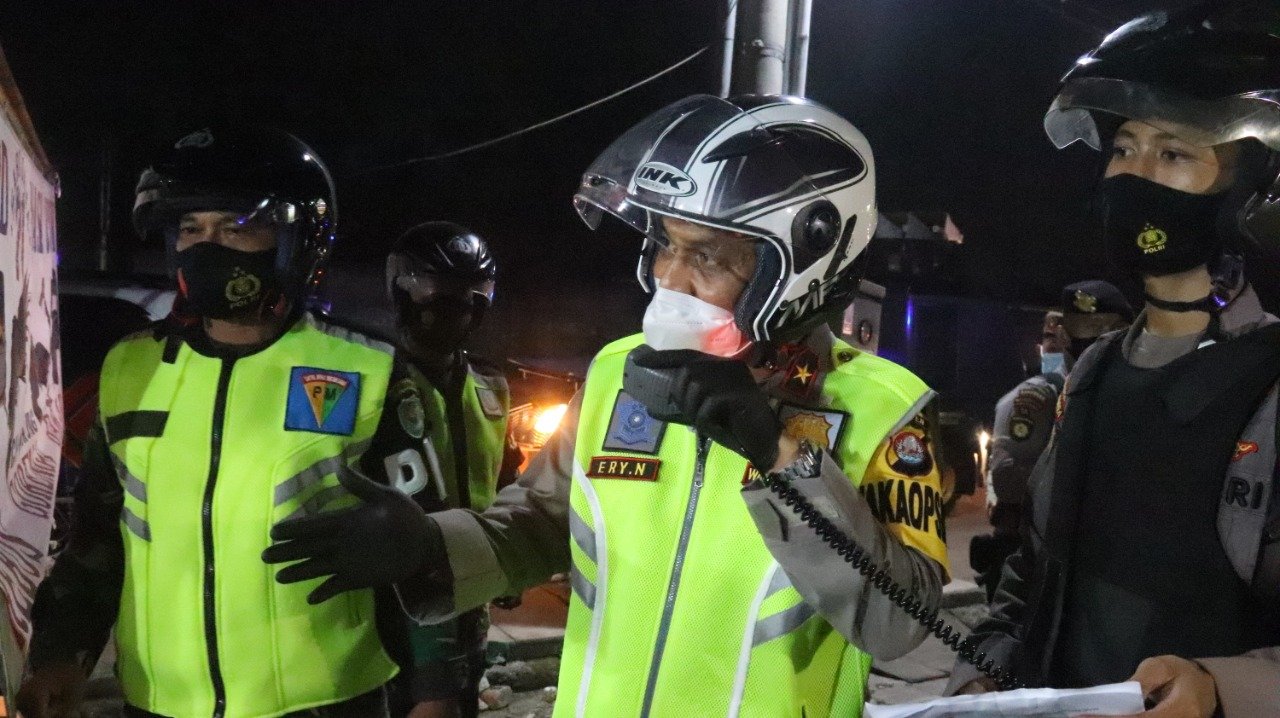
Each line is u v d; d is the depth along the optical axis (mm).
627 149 1699
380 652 2172
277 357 2148
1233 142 1798
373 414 2148
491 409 3584
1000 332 14844
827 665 1672
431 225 3408
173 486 2064
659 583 1687
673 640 1649
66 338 6789
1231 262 1880
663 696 1638
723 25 6449
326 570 1682
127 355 2193
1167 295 1920
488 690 4746
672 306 1549
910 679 5184
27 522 2129
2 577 1761
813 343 1770
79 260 13719
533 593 5996
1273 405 1709
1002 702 1520
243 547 2041
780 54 6172
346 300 14141
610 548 1736
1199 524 1755
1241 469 1723
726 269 1593
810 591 1521
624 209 1684
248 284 2082
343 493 2094
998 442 3906
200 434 2084
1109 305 3992
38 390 2574
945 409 10977
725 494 1666
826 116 1717
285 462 2066
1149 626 1804
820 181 1596
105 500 2178
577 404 1986
